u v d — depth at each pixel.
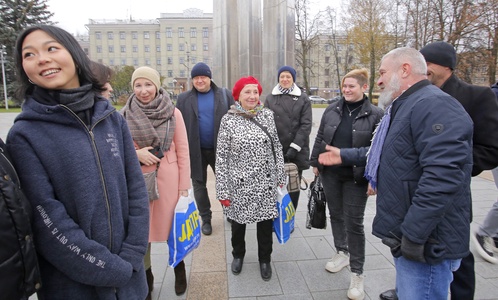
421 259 1.44
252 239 3.36
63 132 1.19
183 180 2.39
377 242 3.23
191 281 2.59
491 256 2.83
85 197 1.21
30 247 1.07
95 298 1.30
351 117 2.47
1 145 1.08
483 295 2.37
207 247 3.17
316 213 2.82
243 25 8.01
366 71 2.41
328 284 2.54
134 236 1.40
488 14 16.16
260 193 2.45
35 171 1.13
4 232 0.99
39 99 1.20
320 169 2.63
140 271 1.51
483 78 18.27
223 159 2.50
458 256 1.49
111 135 1.36
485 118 1.93
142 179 1.54
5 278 0.99
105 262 1.22
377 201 1.67
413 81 1.64
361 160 2.12
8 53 25.89
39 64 1.15
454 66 2.05
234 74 8.36
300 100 3.40
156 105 2.32
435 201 1.36
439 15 17.77
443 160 1.35
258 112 2.54
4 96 26.89
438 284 1.54
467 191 1.51
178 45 66.94
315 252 3.06
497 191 4.91
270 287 2.50
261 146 2.44
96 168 1.25
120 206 1.35
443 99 1.45
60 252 1.15
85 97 1.25
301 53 31.59
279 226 2.53
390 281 2.58
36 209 1.13
